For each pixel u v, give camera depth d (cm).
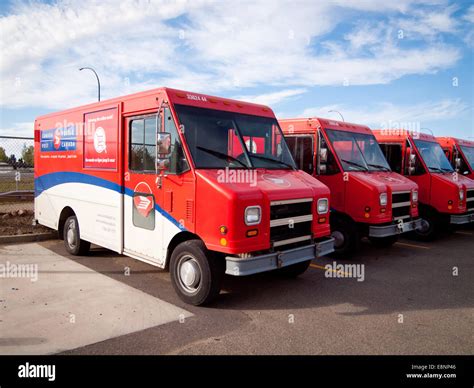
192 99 586
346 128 930
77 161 790
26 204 1391
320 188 629
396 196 871
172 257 570
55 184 878
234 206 494
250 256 513
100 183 717
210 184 513
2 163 1269
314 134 886
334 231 856
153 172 598
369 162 940
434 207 1063
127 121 650
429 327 496
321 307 559
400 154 1112
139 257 634
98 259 791
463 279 710
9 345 424
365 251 947
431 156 1130
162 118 576
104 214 711
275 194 543
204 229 523
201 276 534
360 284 672
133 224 645
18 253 828
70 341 435
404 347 440
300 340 452
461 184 1050
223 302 571
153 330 468
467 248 991
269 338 455
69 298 566
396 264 817
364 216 817
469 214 1066
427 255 906
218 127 591
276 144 672
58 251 855
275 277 710
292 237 580
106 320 492
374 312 543
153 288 620
